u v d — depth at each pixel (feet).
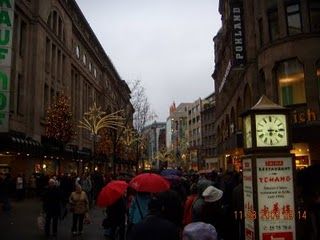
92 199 89.66
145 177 26.43
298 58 83.51
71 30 166.20
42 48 127.85
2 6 77.00
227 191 38.75
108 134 160.56
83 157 161.89
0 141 90.33
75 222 49.06
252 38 101.55
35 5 124.77
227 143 137.39
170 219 15.23
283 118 25.72
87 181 83.51
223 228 25.58
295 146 86.28
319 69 82.84
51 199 48.16
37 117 122.01
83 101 193.26
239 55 105.91
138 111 204.74
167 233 14.14
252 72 100.48
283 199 24.79
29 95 119.75
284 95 86.12
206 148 365.20
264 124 25.62
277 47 86.84
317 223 23.39
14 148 92.79
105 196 31.04
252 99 100.68
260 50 92.53
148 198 26.08
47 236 47.70
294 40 84.23
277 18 89.81
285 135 25.57
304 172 24.23
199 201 24.79
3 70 75.20
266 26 90.89
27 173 113.60
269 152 25.34
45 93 134.92
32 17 122.83
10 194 100.12
